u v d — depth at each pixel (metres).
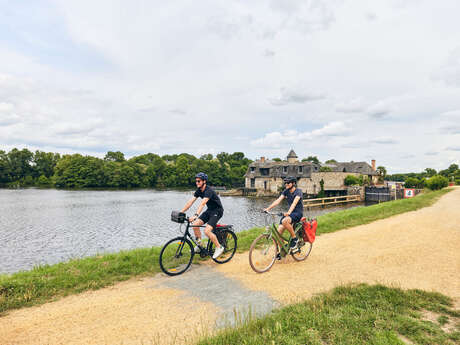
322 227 10.34
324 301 3.91
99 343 3.07
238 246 7.49
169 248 5.51
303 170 59.75
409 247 7.25
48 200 49.84
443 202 20.00
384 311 3.54
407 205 17.58
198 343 2.93
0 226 24.98
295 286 4.71
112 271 5.47
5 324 3.50
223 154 139.25
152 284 4.91
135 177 98.69
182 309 3.93
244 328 3.21
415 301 3.84
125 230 23.41
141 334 3.26
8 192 71.56
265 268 5.62
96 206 41.16
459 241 7.93
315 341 2.90
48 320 3.61
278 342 2.90
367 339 2.92
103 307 3.99
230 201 53.56
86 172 94.88
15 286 4.50
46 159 116.88
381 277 5.05
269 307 3.93
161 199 53.78
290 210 5.84
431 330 3.07
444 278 4.96
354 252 6.90
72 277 5.04
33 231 22.86
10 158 108.81
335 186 54.41
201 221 5.83
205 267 5.86
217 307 3.98
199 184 5.75
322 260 6.28
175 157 159.75
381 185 61.34
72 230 23.38
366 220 12.12
